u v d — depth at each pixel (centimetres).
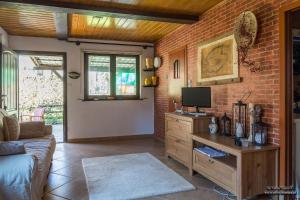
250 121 293
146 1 355
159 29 510
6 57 457
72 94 587
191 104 404
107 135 614
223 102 359
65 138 584
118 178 333
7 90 462
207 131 360
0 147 220
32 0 328
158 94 616
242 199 250
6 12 398
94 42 596
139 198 274
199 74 418
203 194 285
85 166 387
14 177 198
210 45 386
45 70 868
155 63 605
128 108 630
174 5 371
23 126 394
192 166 348
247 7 309
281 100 261
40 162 267
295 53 335
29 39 552
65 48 577
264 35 284
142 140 609
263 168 259
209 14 391
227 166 274
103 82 616
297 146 273
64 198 272
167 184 312
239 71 324
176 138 403
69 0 344
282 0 260
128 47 623
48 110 823
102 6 365
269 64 277
